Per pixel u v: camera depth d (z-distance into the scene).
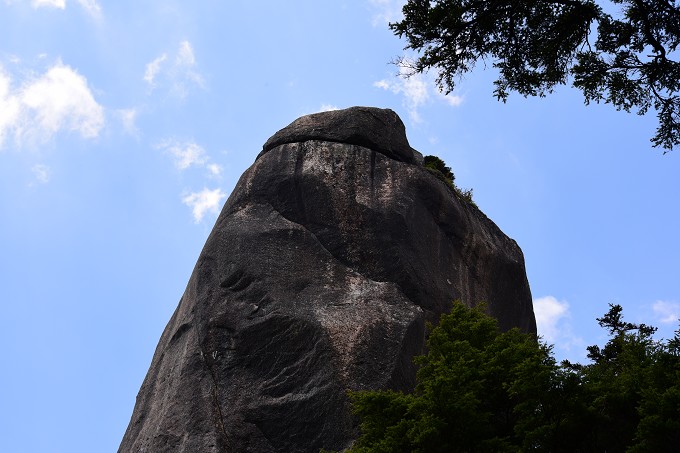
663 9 16.34
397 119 39.06
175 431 29.64
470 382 20.86
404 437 20.53
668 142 16.91
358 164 36.41
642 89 16.98
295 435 28.95
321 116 38.25
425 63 16.62
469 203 39.59
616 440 20.17
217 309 32.06
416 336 31.61
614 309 25.30
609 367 22.91
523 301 38.03
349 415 28.80
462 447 19.91
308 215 34.78
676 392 18.39
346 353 30.22
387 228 34.47
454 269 35.72
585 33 16.84
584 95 17.28
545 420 20.06
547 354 20.95
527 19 16.73
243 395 29.92
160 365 32.88
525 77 17.12
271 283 32.34
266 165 36.44
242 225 34.47
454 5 16.31
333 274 33.16
